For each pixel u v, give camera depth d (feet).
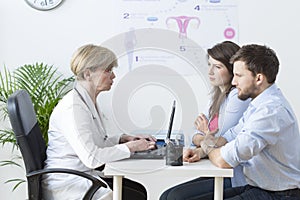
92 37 10.58
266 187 6.92
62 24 10.57
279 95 7.04
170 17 10.56
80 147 6.91
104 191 7.29
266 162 6.89
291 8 10.57
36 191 7.04
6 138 10.19
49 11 10.54
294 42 10.63
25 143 6.97
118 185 6.48
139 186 8.32
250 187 7.08
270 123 6.64
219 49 7.56
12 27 10.55
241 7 10.57
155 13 10.56
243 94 7.11
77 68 7.22
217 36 10.59
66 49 10.61
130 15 10.54
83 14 10.55
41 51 10.61
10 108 6.93
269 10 10.57
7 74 10.59
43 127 9.62
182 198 7.64
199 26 10.57
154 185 10.55
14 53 10.58
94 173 7.54
